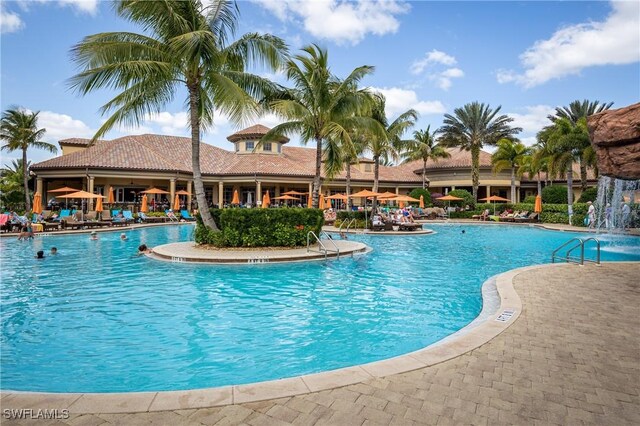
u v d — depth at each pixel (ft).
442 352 14.97
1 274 35.58
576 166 163.53
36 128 114.73
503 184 159.02
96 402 10.81
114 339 19.77
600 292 25.57
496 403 11.12
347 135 56.29
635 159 25.12
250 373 16.07
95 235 64.08
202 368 16.52
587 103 124.57
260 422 9.97
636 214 78.84
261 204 119.55
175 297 27.91
